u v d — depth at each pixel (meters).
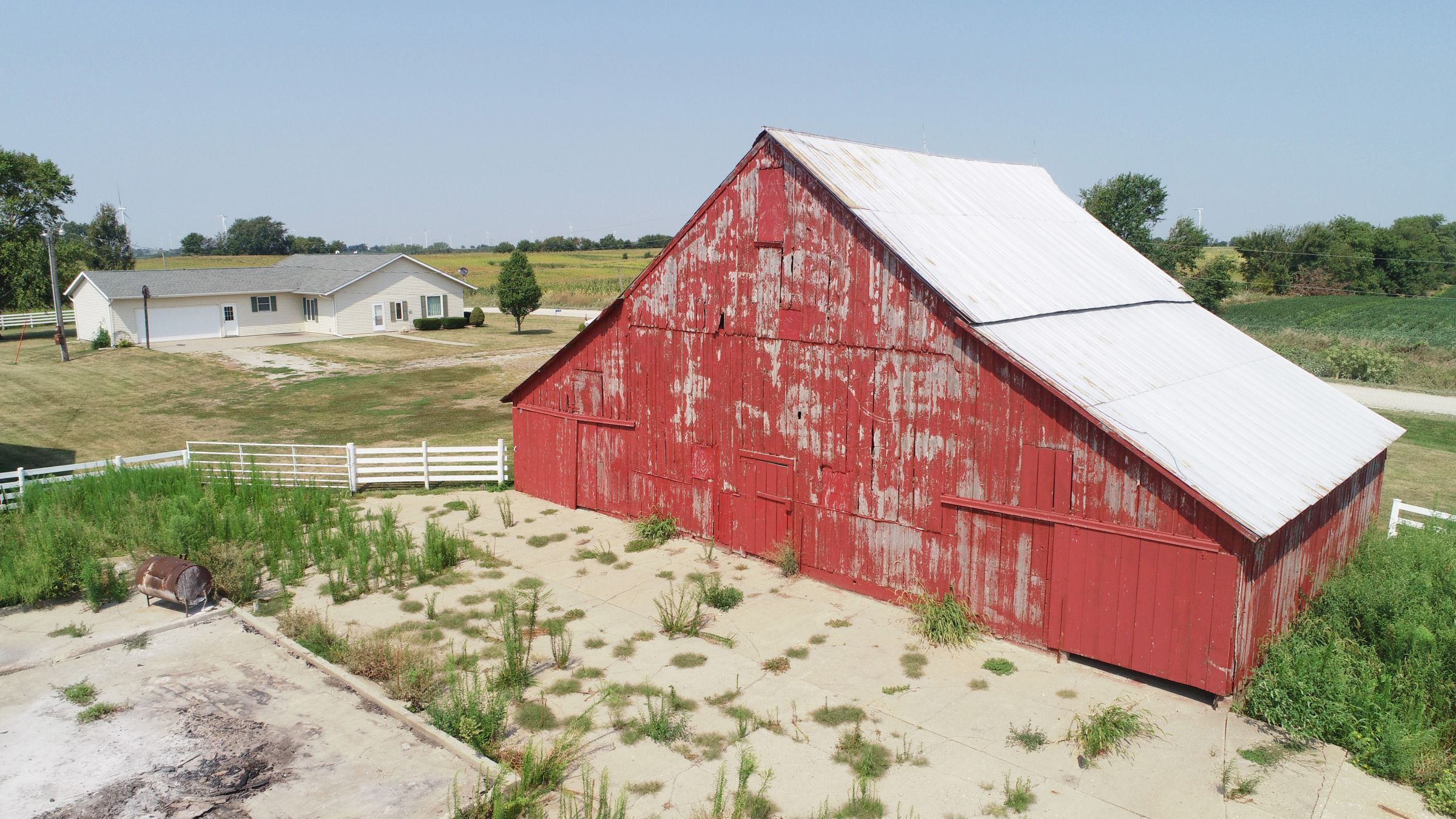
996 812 9.20
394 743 10.82
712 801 9.44
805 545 15.87
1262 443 13.09
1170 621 11.43
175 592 14.45
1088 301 16.16
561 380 20.48
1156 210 64.81
